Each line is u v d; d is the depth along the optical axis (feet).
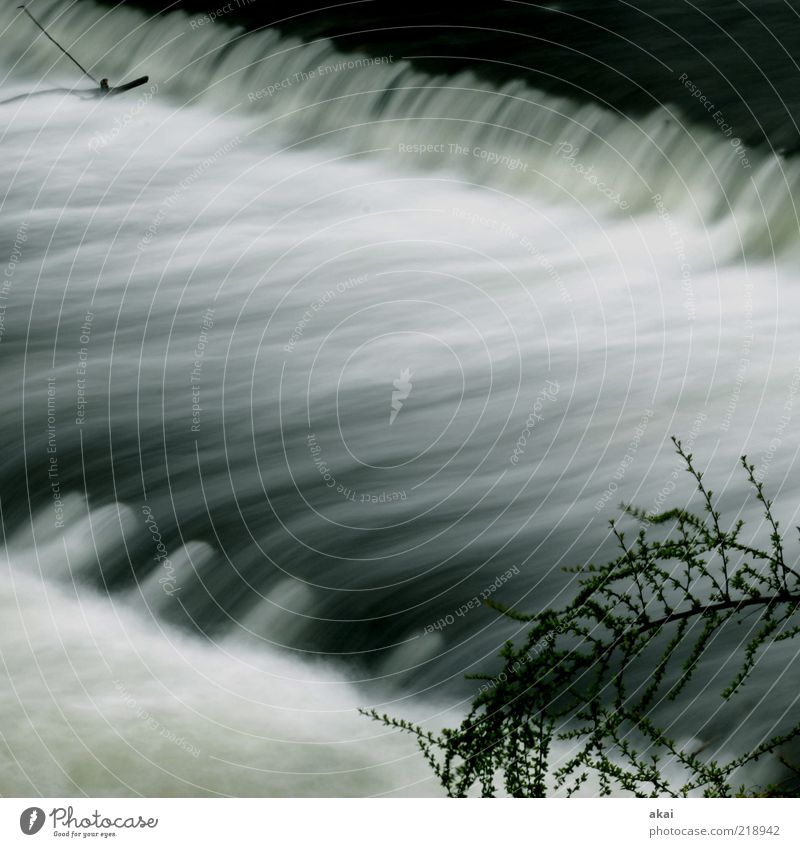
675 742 22.18
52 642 27.17
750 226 41.68
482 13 55.01
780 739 13.92
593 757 21.18
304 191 50.01
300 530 30.55
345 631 27.53
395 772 23.35
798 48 49.93
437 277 42.86
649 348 37.37
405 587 28.45
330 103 54.19
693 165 43.91
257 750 23.85
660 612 24.79
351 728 24.62
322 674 26.53
